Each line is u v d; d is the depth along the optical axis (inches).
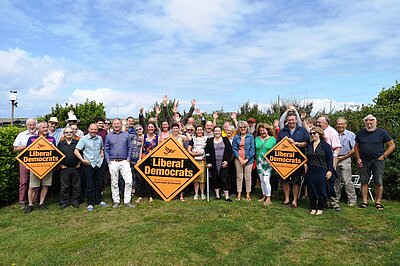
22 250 201.3
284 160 295.6
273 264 183.5
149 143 329.1
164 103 398.0
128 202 300.0
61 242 212.5
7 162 301.3
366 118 290.2
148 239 213.9
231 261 186.4
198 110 442.6
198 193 346.0
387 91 656.4
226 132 332.2
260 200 315.9
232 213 270.4
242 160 315.9
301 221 253.0
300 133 297.9
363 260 187.8
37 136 301.7
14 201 320.2
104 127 374.3
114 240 213.8
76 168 298.4
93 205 293.1
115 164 298.2
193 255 192.9
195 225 238.2
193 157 323.0
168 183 313.9
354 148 298.2
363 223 247.4
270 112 716.7
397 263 183.3
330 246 206.1
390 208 288.7
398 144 317.4
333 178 275.0
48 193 340.5
